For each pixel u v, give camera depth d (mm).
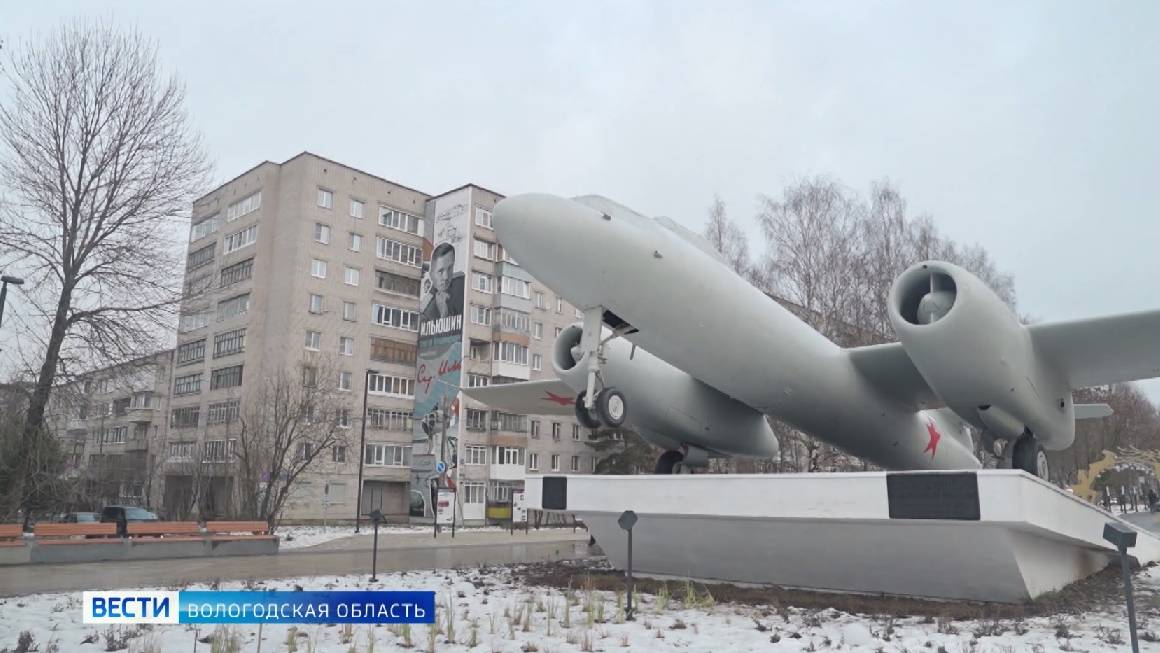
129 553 13977
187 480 28906
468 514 33875
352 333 34125
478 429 35094
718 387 9898
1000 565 7301
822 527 7863
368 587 9422
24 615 7418
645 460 36531
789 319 9688
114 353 16859
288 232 33562
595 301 8062
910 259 20578
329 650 5910
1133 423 37594
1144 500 49188
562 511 9414
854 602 8016
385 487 35000
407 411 35344
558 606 7984
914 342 7977
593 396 8281
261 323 33656
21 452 16266
